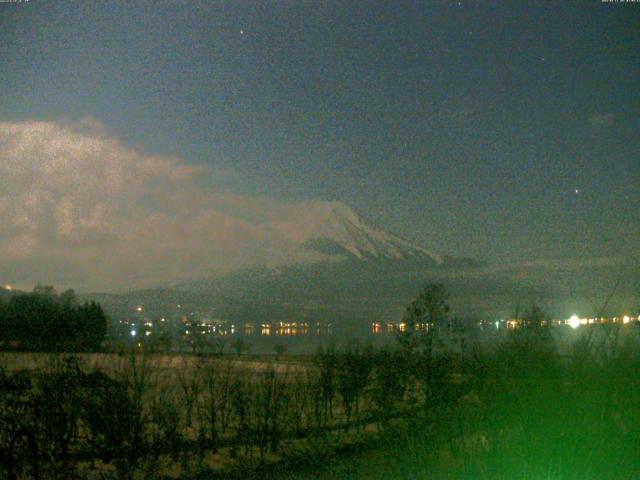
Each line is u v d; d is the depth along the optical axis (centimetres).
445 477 780
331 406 1728
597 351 796
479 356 862
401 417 1016
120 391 1225
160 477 1197
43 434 1077
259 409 1514
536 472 726
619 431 750
